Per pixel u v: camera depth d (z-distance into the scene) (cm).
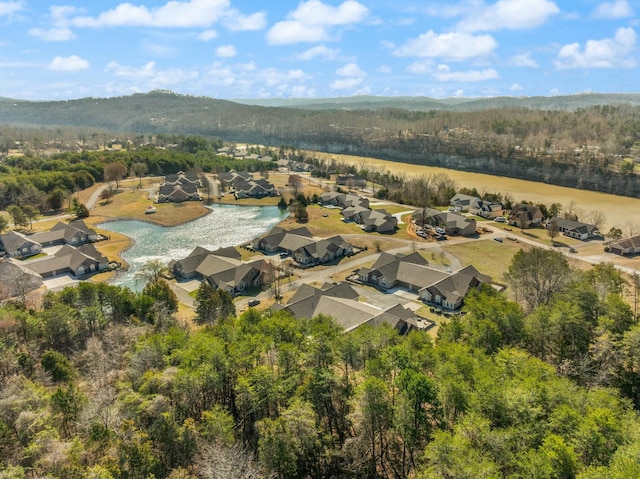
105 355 5047
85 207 15288
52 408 3853
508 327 5300
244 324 5359
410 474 3672
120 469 3120
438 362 4175
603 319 5225
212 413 3694
